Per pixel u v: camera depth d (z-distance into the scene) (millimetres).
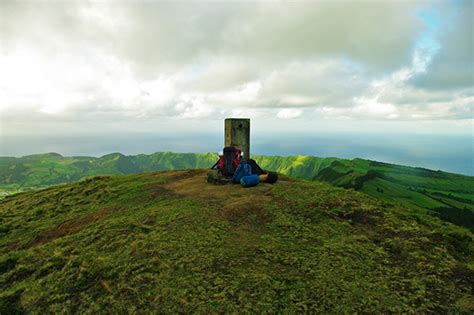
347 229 9945
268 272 7379
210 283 7055
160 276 7578
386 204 12633
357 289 6535
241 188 16094
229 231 10141
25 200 24859
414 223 10203
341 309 5918
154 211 13164
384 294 6340
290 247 8734
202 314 6020
